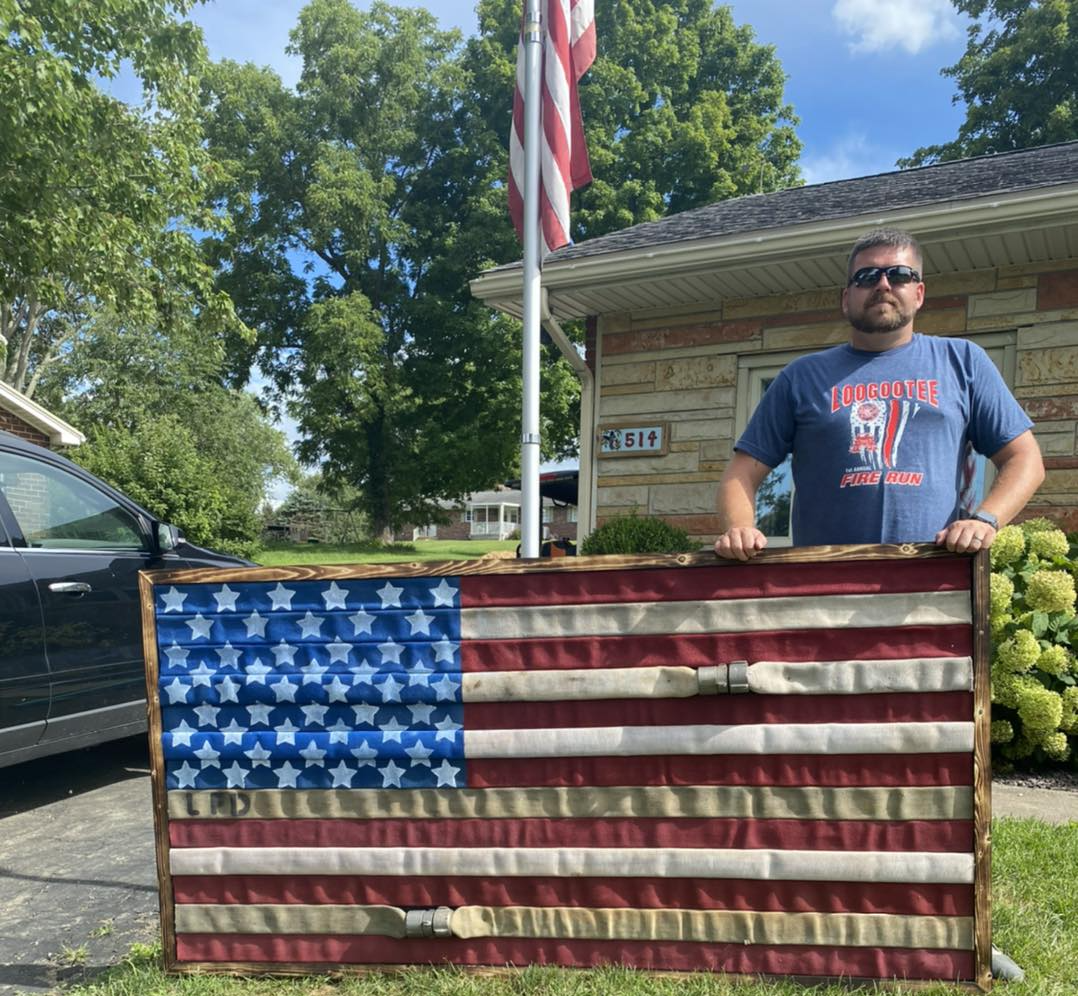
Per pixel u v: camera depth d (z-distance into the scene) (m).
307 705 2.37
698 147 27.89
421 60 31.22
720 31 31.75
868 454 2.28
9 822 3.90
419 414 30.19
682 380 7.69
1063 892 2.74
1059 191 5.37
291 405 31.23
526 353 5.30
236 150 29.88
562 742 2.24
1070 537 5.12
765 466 2.48
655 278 6.90
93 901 3.04
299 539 45.41
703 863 2.18
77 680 4.02
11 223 9.31
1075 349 6.18
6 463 3.97
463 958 2.29
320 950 2.34
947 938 2.09
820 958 2.13
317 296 30.95
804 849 2.15
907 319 2.33
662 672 2.19
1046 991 2.15
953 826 2.09
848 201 7.26
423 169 31.84
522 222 5.42
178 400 32.12
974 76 25.89
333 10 30.73
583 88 28.06
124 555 4.43
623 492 7.92
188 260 11.92
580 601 2.25
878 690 2.12
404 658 2.33
